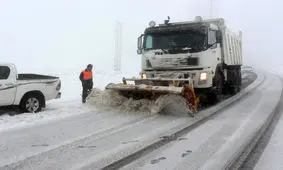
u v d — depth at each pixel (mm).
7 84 9031
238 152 5430
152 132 6926
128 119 8406
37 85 9734
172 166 4773
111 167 4777
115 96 9703
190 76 9875
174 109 8820
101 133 6891
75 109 10062
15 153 5527
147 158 5160
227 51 12719
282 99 12398
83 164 4926
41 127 7539
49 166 4867
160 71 10344
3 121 8266
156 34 10648
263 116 8727
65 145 5984
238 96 13875
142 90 8961
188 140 6234
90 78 11672
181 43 10234
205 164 4848
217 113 9336
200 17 11727
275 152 5418
